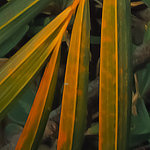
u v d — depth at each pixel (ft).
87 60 1.13
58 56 1.16
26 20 1.22
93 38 2.23
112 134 1.00
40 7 1.25
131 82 1.06
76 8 1.24
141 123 2.00
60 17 1.20
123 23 1.14
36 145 1.07
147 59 1.40
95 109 2.03
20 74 1.10
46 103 1.12
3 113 1.05
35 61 1.13
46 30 1.17
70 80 1.10
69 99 1.07
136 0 2.24
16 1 1.22
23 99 2.12
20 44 2.27
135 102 2.06
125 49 1.09
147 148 2.09
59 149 1.03
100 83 1.04
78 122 1.06
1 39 1.18
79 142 1.04
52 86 1.14
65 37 2.00
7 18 1.20
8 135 2.07
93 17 2.35
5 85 1.07
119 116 1.02
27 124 1.08
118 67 1.06
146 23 2.27
